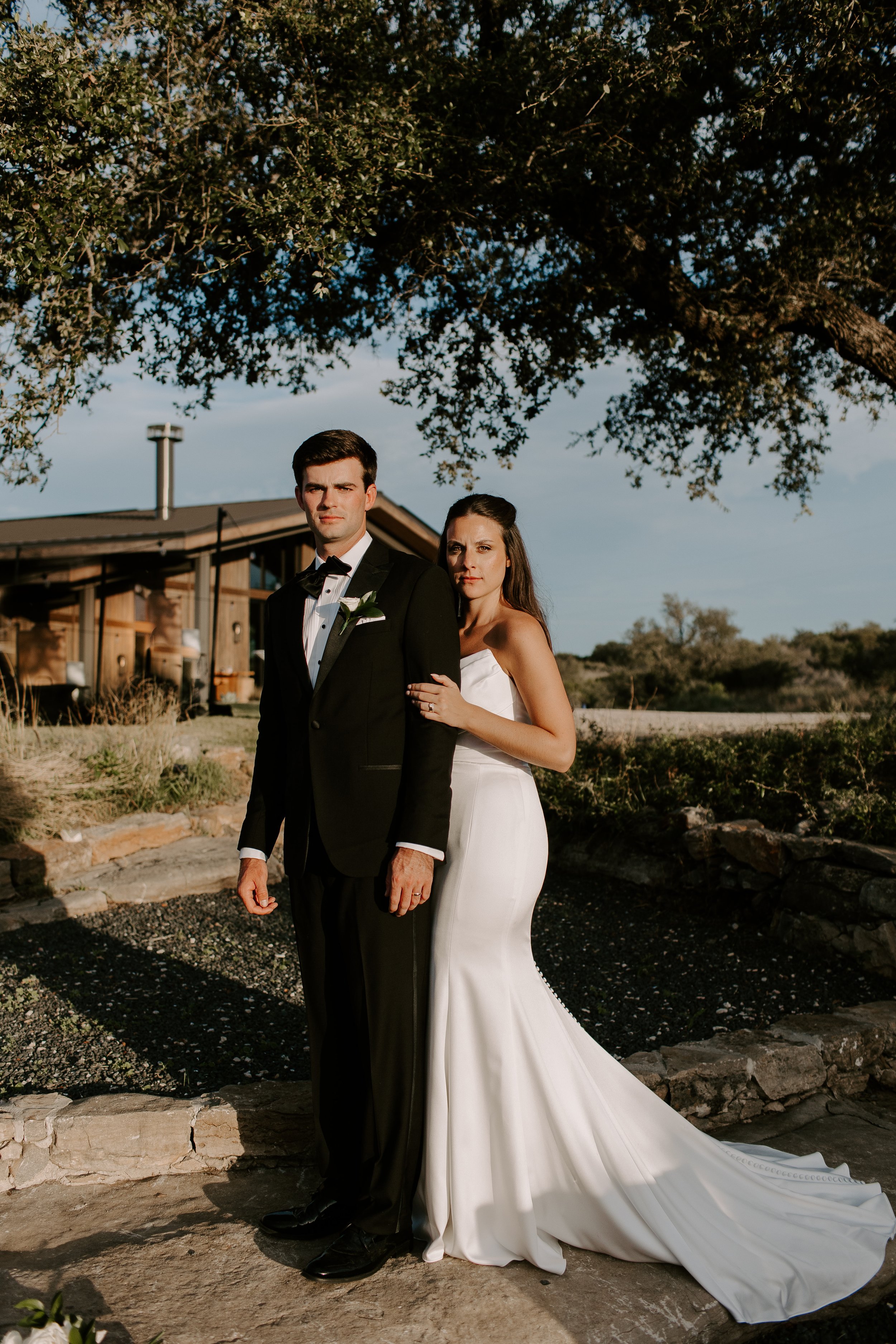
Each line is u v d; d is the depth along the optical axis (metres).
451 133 5.42
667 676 27.16
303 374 7.14
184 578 17.16
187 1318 2.08
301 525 16.48
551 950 4.79
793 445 8.40
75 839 5.98
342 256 4.92
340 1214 2.46
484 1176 2.38
